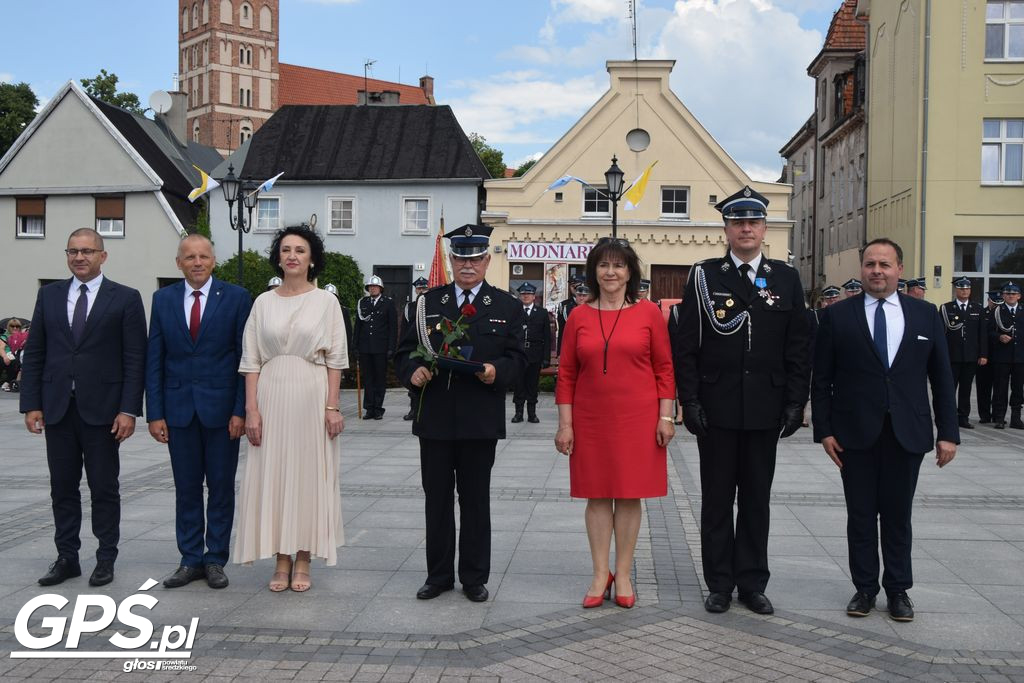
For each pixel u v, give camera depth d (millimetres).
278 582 6121
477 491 5934
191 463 6258
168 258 33906
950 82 25344
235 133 95062
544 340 15508
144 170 33844
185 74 97438
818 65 39594
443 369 5906
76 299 6254
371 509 8633
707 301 5715
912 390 5605
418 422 5949
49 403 6156
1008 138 25406
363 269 31406
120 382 6250
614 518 5906
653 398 5781
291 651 5020
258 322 6117
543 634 5293
